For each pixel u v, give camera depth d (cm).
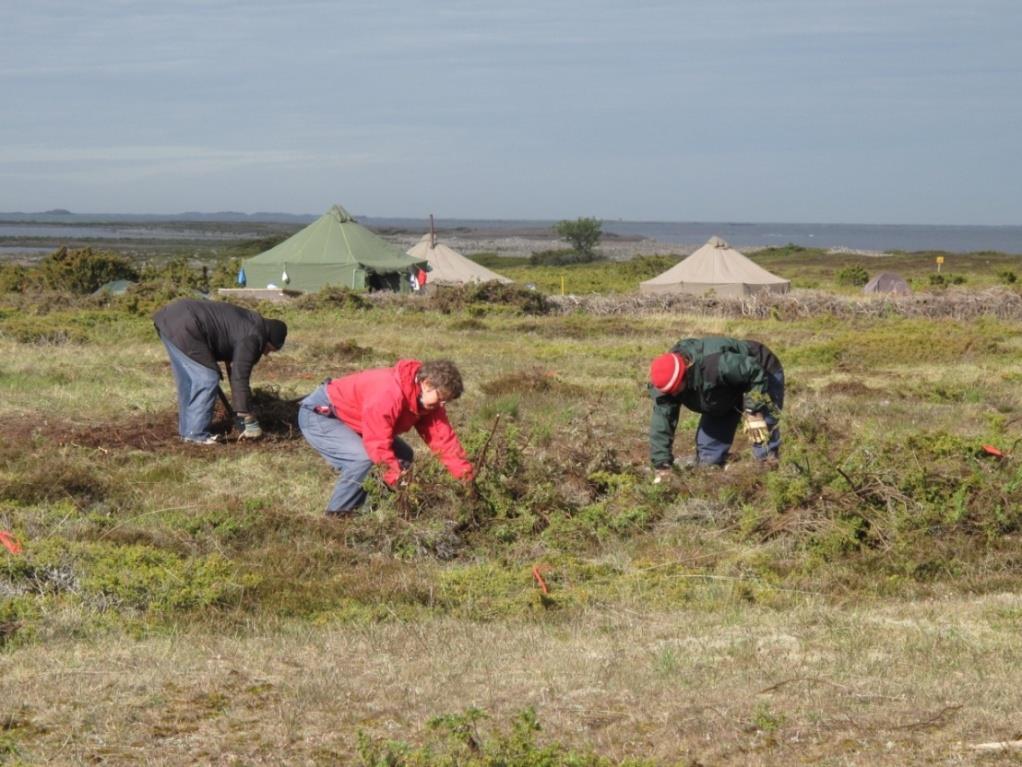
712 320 2861
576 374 1783
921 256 9244
